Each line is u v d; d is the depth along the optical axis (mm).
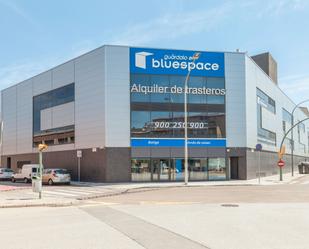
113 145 37656
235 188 30453
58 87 45000
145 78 38719
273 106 57094
